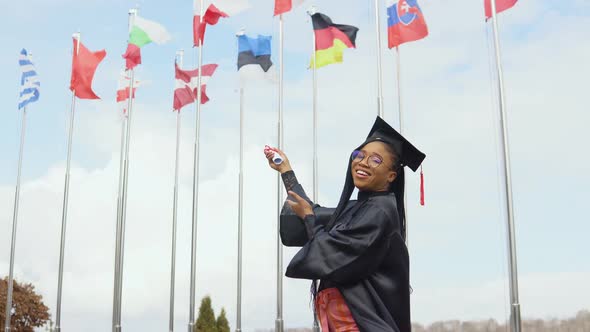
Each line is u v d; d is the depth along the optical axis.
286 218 3.48
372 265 3.21
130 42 16.45
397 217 3.27
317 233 3.25
